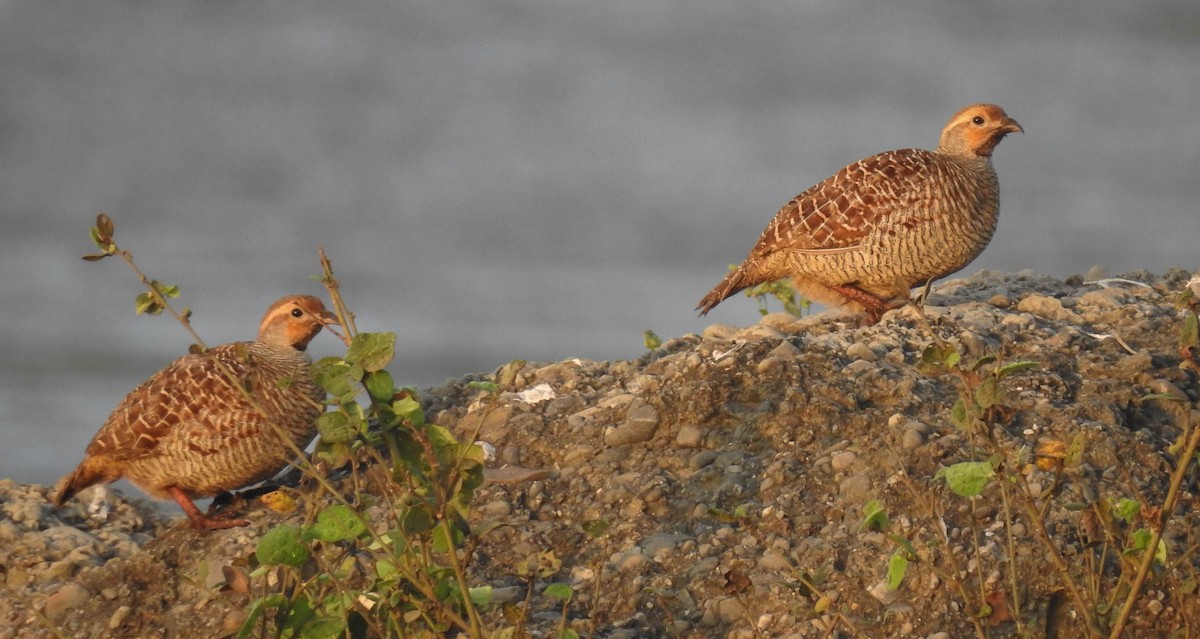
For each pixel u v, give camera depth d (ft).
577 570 34.83
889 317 43.75
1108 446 35.42
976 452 35.37
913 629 31.78
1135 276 48.73
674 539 34.96
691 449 38.29
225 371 30.30
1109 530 28.53
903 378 38.78
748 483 36.47
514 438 39.96
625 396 40.52
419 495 28.73
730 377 39.65
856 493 35.17
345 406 28.71
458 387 43.06
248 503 39.17
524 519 36.70
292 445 29.53
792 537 34.47
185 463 38.24
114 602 35.29
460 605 29.86
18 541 38.17
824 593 32.71
